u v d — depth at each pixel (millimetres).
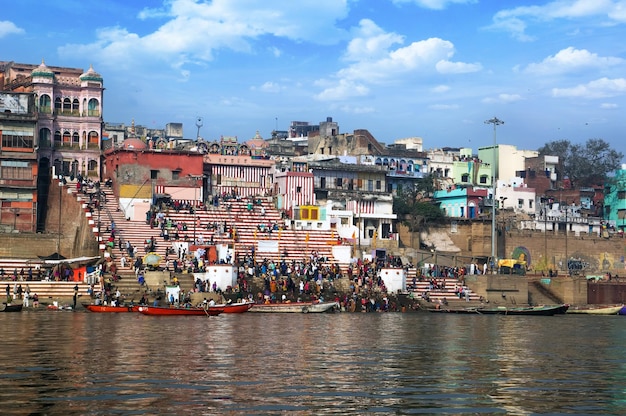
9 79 109688
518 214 120375
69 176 96062
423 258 102875
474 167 130750
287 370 35781
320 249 92812
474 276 91438
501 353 44344
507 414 27594
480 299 90000
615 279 106000
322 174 110188
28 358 38094
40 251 86125
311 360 39375
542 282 98312
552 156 138625
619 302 100000
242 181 107062
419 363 39188
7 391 29688
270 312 74688
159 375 33625
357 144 125062
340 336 51875
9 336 47844
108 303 71375
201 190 98312
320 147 132125
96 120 100375
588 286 98500
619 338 55406
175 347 43281
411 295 85000
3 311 68438
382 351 43906
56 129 99062
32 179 90312
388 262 93500
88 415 26203
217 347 43719
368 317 71875
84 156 99812
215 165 106750
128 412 26703
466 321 70000
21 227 89750
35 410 26750
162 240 86250
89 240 84750
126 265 79750
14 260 76688
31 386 30688
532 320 74938
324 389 31219
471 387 32375
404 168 125750
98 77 100438
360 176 112688
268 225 94188
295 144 142625
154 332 51281
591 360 42000
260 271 83062
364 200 109688
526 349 46875
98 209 89125
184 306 70500
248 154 113125
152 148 101188
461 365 38812
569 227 121500
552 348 47781
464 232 112125
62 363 36562
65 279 76375
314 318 68125
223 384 31828
